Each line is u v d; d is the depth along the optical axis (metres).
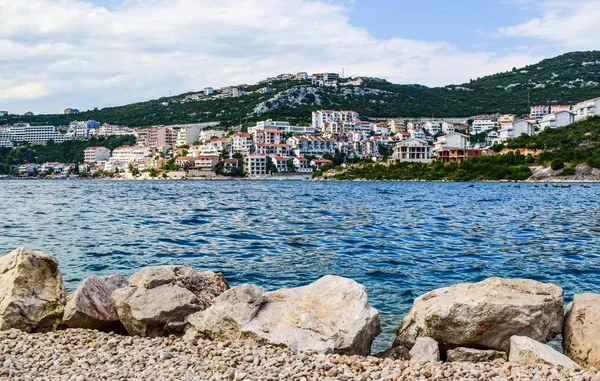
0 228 41.56
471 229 43.00
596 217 53.94
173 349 12.52
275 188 137.62
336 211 61.03
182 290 15.50
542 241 36.03
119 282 17.11
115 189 132.38
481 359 12.68
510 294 13.62
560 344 14.78
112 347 12.80
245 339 13.07
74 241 34.22
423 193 106.25
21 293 15.24
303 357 11.56
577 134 189.38
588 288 22.06
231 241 34.66
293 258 28.38
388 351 13.70
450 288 14.95
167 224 45.03
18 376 10.25
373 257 28.98
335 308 13.93
